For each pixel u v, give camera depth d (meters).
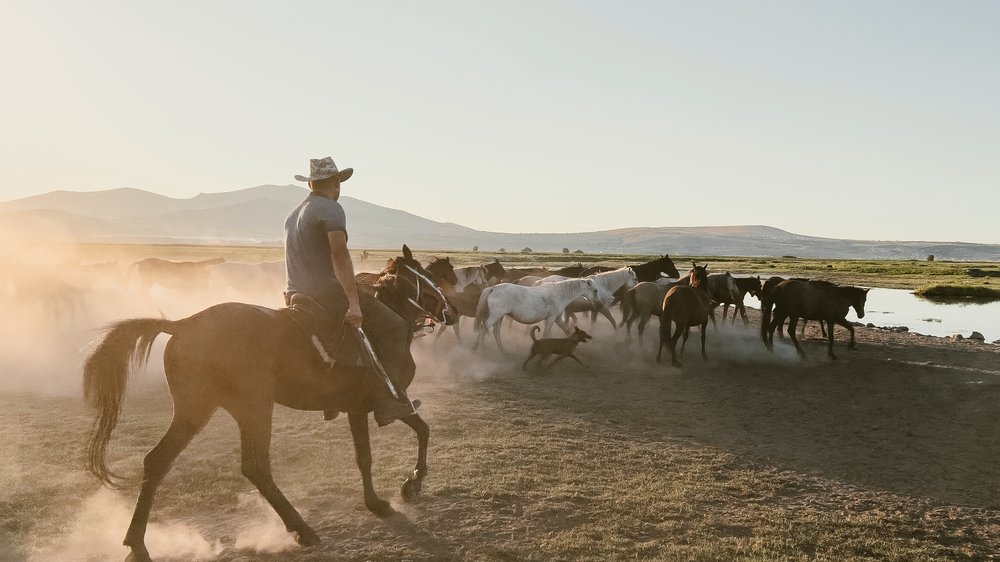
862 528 6.30
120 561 5.09
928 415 10.91
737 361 15.96
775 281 19.38
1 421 8.96
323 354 5.29
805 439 9.46
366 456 6.07
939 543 6.07
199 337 4.98
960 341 20.59
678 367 15.02
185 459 7.52
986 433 9.84
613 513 6.36
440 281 7.56
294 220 5.49
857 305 16.55
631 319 18.14
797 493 7.27
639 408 11.10
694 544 5.76
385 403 5.86
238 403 5.07
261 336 5.10
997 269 81.50
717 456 8.44
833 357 16.34
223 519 6.00
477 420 9.84
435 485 6.92
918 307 36.03
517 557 5.37
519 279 22.80
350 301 5.39
